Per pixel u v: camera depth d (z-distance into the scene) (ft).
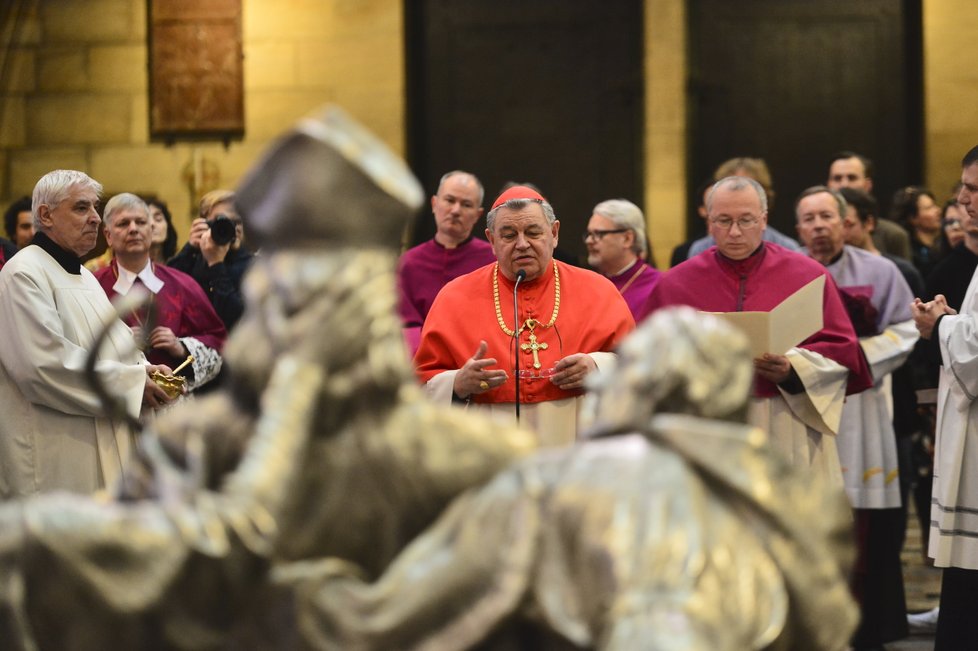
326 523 7.55
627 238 29.99
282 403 7.37
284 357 7.59
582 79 52.54
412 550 7.37
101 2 50.96
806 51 52.08
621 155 52.31
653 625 6.51
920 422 30.89
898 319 27.73
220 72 50.72
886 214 51.72
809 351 23.77
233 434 7.75
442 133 53.06
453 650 7.06
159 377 24.09
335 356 7.55
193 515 7.03
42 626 6.89
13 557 6.81
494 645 7.20
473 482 7.72
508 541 7.16
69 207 23.80
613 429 7.39
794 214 52.29
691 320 7.63
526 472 7.37
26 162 51.16
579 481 7.14
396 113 50.93
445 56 53.01
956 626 22.74
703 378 7.41
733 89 52.13
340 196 7.77
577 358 21.09
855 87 51.98
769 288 24.54
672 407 7.41
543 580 7.06
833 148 52.06
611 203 30.17
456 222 30.99
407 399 7.82
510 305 22.82
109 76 51.03
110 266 27.12
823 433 23.80
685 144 50.78
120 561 6.90
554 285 22.95
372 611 7.19
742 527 7.14
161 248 34.68
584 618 6.90
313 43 50.85
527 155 52.90
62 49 51.11
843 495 7.48
